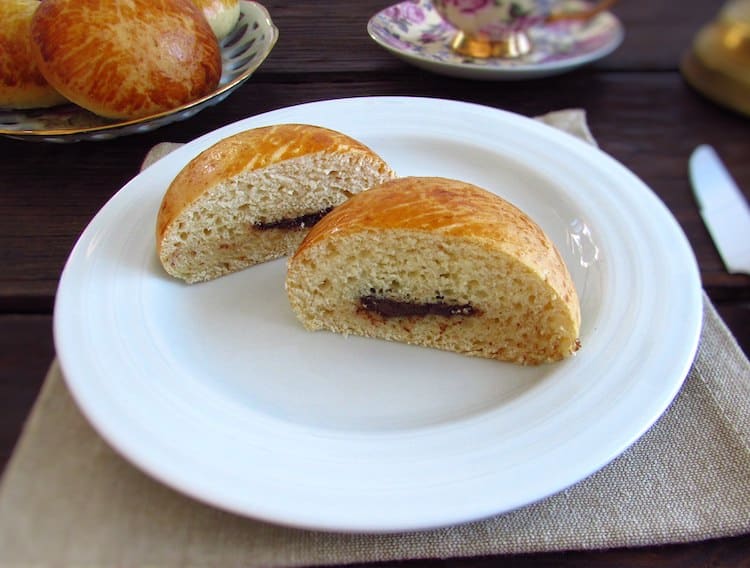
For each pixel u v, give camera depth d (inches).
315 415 7.4
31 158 8.7
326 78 9.8
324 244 7.9
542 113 12.1
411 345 8.6
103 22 8.0
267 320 8.7
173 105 8.4
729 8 14.5
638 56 14.2
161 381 7.0
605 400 7.0
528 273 7.5
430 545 6.1
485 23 11.2
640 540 6.3
